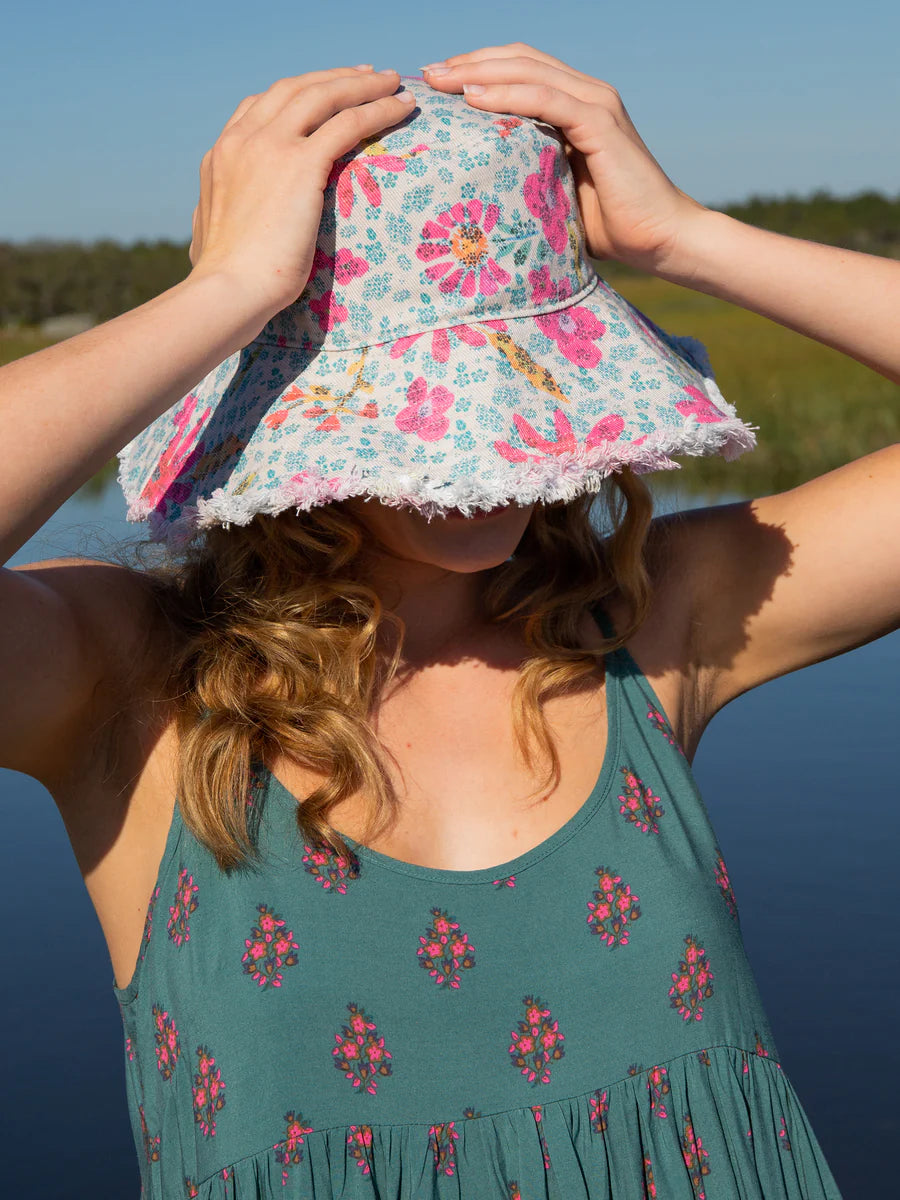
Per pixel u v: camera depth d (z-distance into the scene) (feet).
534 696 4.69
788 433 28.53
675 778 4.79
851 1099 8.66
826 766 13.55
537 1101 4.20
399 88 4.47
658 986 4.37
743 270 4.67
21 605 4.13
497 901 4.35
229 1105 4.07
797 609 5.13
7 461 3.68
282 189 4.17
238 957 4.18
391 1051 4.16
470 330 4.24
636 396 4.29
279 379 4.33
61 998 10.19
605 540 5.08
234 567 4.64
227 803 4.29
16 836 12.99
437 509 3.97
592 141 4.55
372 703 4.64
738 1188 4.25
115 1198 7.92
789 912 10.76
